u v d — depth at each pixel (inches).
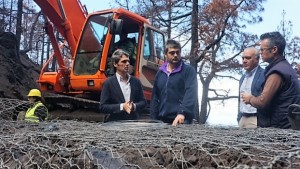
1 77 446.0
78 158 106.9
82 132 129.3
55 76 383.9
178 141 107.0
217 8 645.3
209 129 139.6
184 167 98.3
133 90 191.8
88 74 354.0
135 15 359.6
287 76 157.4
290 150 94.3
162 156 103.5
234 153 96.7
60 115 346.3
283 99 158.1
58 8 383.9
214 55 705.6
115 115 187.8
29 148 119.0
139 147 107.0
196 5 627.8
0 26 793.6
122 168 99.6
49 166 110.1
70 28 385.1
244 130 135.8
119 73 190.2
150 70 374.0
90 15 359.3
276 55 163.9
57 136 123.2
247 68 199.9
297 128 141.6
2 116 228.7
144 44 363.6
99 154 105.8
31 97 275.7
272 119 161.2
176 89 185.9
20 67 514.6
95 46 354.3
